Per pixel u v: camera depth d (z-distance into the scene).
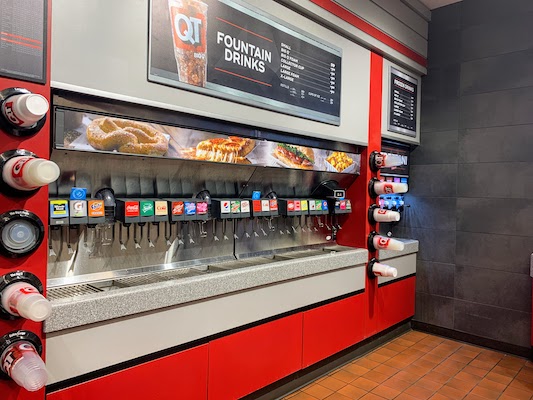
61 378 1.95
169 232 2.88
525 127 4.19
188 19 2.56
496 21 4.39
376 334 4.36
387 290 4.43
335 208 3.91
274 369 3.08
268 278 2.96
